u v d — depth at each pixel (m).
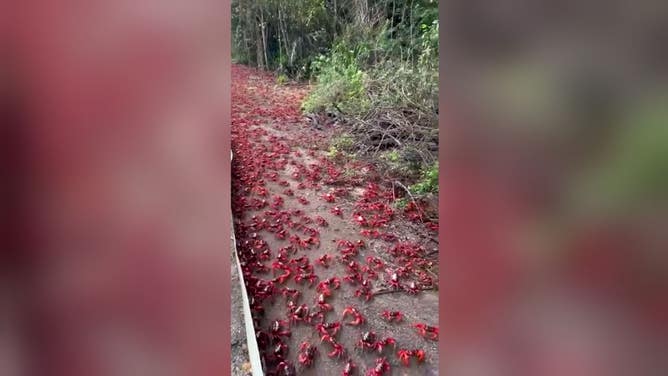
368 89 4.21
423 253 2.46
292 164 3.58
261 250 2.49
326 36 6.32
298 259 2.42
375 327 1.92
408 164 3.24
